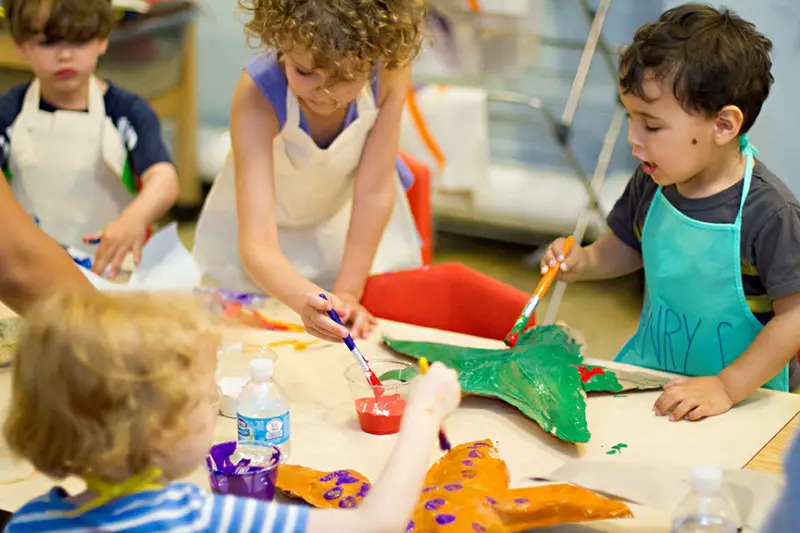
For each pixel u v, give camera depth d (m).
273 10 1.43
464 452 1.10
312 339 1.56
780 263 1.38
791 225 1.38
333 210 1.95
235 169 1.67
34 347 0.78
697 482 0.91
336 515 0.83
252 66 1.65
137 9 2.71
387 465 0.86
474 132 3.09
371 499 0.83
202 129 3.94
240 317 1.59
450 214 3.46
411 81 3.28
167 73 3.00
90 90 2.08
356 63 1.41
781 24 2.81
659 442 1.22
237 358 1.38
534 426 1.26
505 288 1.75
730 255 1.44
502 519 0.96
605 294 3.38
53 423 0.77
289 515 0.82
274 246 1.63
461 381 1.33
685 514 0.94
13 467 1.14
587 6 2.96
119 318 0.78
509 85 3.36
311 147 1.72
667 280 1.53
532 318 1.73
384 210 1.76
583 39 3.25
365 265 1.74
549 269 1.57
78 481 1.11
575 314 3.20
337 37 1.38
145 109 2.10
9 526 0.80
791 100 2.86
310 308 1.41
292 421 1.29
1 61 2.65
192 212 3.74
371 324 1.61
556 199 3.33
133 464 0.79
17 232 1.13
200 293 1.64
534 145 3.45
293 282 1.55
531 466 1.16
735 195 1.44
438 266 1.79
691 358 1.55
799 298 1.37
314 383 1.41
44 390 0.77
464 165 3.12
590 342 2.97
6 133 2.06
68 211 2.11
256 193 1.64
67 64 1.95
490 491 1.00
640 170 1.62
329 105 1.51
